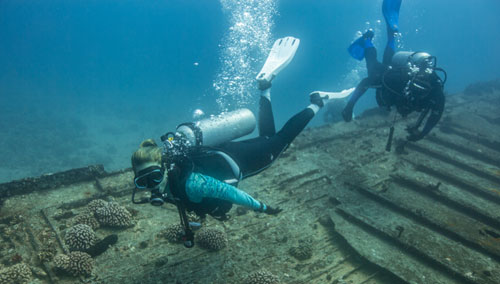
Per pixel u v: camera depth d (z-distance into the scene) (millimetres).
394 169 6906
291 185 6047
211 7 125188
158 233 4516
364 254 4301
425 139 8609
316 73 117188
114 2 127688
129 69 118750
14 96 46969
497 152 8164
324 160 7062
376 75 3449
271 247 4504
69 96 53406
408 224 4965
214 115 2459
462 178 6566
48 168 23391
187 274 3877
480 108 12031
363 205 5426
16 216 4562
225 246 4402
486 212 5301
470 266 4102
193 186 1587
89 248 4031
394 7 3688
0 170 22156
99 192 5266
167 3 124250
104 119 38469
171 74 112438
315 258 4398
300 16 107312
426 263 4230
